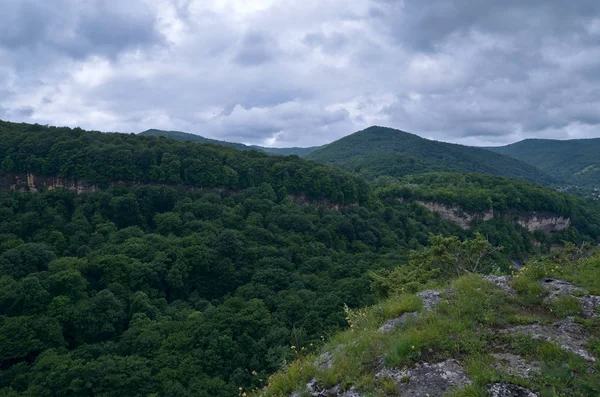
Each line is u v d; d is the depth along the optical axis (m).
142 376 22.42
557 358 5.35
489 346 5.90
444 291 8.18
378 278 16.95
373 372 5.81
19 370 23.30
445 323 6.50
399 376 5.49
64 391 21.33
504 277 8.71
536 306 7.23
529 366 5.25
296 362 7.04
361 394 5.36
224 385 21.92
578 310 6.84
